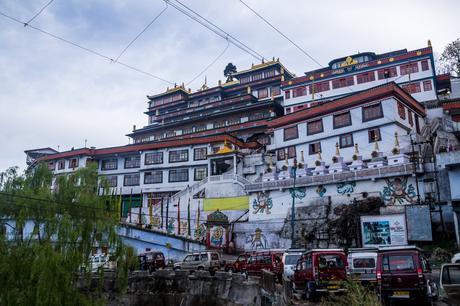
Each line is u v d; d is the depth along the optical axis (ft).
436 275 66.59
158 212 160.35
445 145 98.32
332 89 188.03
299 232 116.37
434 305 44.75
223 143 174.09
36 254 47.14
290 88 200.13
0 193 51.67
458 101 139.85
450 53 202.18
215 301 74.43
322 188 121.90
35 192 54.90
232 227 135.74
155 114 283.38
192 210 152.15
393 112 126.52
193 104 264.93
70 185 57.82
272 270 78.54
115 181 194.80
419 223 92.22
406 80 171.94
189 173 177.17
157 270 84.28
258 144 183.32
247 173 160.86
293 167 142.72
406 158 112.16
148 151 188.65
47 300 44.98
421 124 145.89
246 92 242.37
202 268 91.76
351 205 109.40
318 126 148.46
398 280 44.45
